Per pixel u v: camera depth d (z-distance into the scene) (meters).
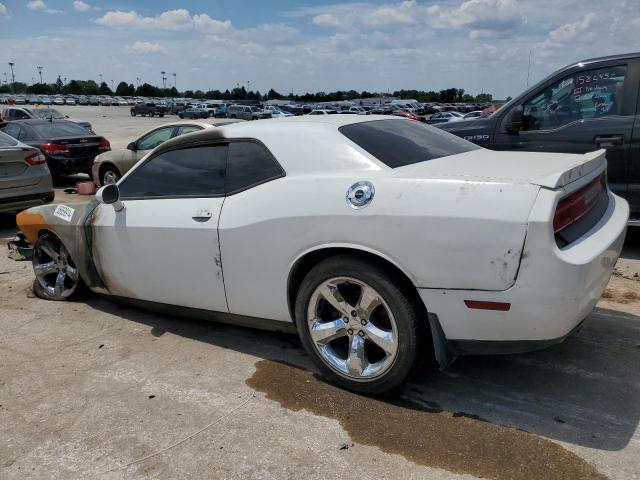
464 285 2.72
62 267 4.94
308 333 3.30
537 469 2.53
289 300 3.37
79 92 162.62
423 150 3.49
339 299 3.13
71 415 3.13
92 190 6.12
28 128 12.52
